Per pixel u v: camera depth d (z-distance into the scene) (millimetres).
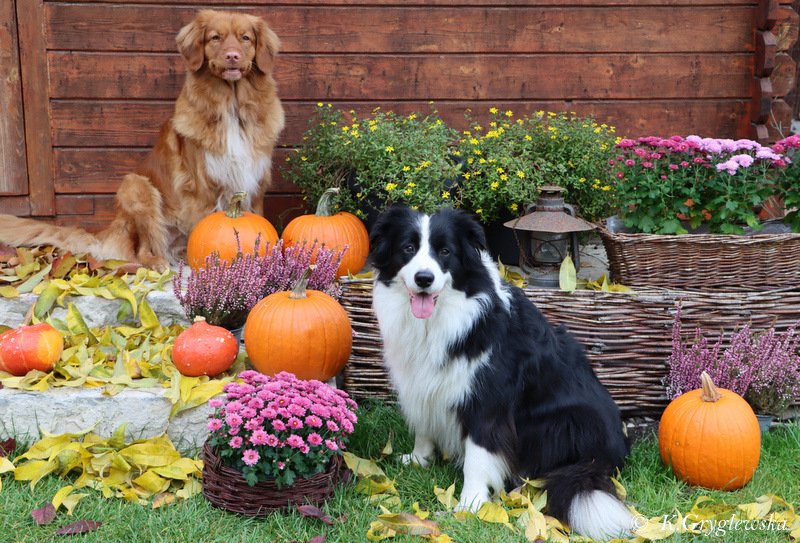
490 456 3225
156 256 4988
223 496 3068
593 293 4027
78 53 5348
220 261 4176
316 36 5504
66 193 5543
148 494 3217
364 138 4953
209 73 4836
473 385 3219
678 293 4066
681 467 3428
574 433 3312
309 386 3223
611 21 5594
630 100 5754
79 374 3699
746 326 3941
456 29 5555
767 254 4109
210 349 3619
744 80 5734
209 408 3529
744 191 4234
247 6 5422
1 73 5238
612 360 4117
